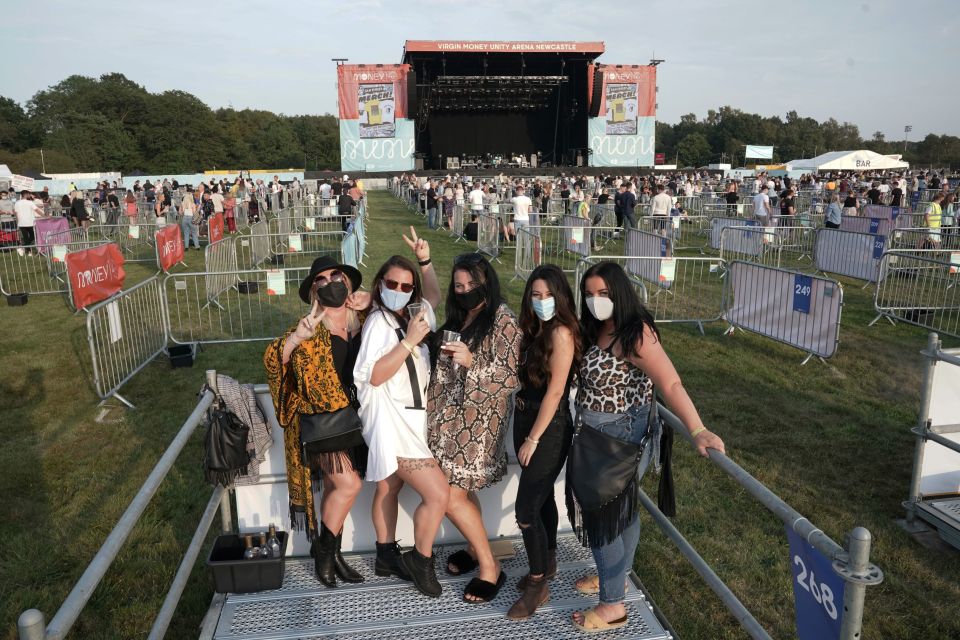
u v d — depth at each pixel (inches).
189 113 4220.0
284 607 122.2
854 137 5369.1
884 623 144.3
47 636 62.7
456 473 115.0
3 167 1711.4
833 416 261.9
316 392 116.3
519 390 116.6
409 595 125.3
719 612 147.6
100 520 189.0
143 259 709.3
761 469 216.2
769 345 362.0
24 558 170.6
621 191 831.7
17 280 569.0
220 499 135.7
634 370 103.5
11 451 237.9
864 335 381.4
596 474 103.0
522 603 118.3
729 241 630.5
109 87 4185.5
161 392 296.2
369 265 629.3
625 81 1621.6
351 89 1583.4
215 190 900.0
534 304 106.1
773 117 5280.5
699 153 4746.6
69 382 311.6
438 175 1632.6
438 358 116.4
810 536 76.6
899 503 195.6
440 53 1480.1
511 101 1680.6
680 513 189.5
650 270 455.8
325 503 124.9
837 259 538.9
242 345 370.3
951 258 420.5
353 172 1638.8
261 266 615.2
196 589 155.6
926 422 178.2
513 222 763.4
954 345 364.8
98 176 2374.5
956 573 162.2
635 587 129.7
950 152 4443.9
